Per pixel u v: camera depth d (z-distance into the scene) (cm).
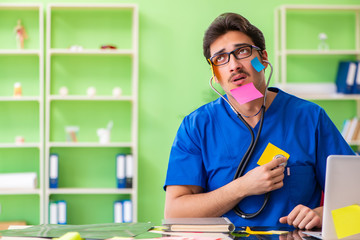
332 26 436
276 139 163
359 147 425
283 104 168
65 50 393
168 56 422
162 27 422
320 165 164
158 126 421
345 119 434
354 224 127
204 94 421
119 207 396
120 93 405
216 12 424
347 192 128
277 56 421
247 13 425
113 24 420
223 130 168
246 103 163
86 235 127
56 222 390
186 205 157
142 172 419
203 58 423
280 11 429
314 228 144
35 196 412
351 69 414
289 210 157
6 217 409
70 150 417
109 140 406
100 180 418
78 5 399
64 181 416
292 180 159
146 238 124
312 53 411
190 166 167
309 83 422
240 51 157
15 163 413
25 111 415
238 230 141
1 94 412
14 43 412
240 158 165
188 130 171
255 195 157
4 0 412
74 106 417
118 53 401
